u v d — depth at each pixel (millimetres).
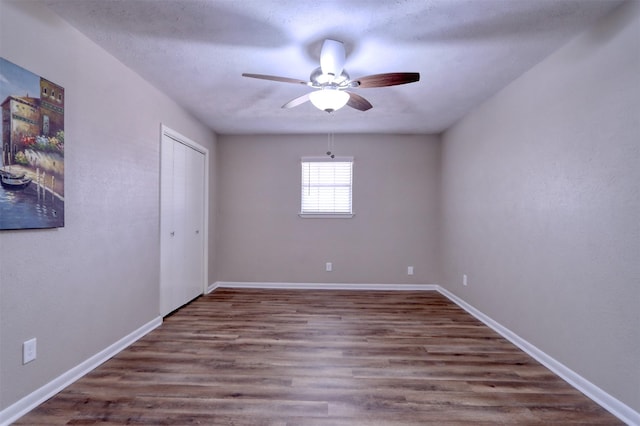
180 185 3482
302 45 2168
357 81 2119
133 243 2613
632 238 1622
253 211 4570
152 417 1652
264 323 3076
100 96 2213
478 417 1679
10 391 1610
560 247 2125
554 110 2197
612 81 1741
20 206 1634
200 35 2062
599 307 1812
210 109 3488
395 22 1900
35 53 1715
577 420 1660
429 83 2752
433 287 4484
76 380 1998
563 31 1962
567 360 2055
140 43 2162
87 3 1743
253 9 1789
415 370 2174
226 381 2010
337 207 4555
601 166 1809
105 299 2283
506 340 2707
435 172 4488
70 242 1971
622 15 1688
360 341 2660
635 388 1604
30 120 1687
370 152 4504
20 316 1659
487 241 3115
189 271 3744
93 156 2158
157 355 2367
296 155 4539
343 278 4527
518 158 2617
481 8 1769
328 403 1790
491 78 2650
